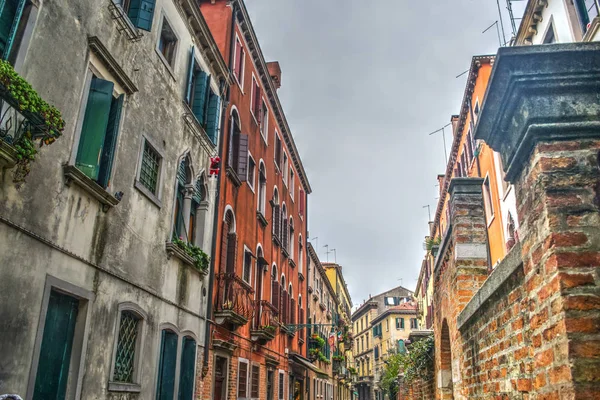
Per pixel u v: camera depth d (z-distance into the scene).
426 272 43.34
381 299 74.12
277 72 25.78
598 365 2.37
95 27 8.25
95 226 8.05
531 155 2.90
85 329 7.59
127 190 9.16
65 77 7.32
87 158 7.68
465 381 5.61
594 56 2.83
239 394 15.61
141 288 9.56
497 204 22.39
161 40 11.78
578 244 2.58
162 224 10.72
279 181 23.94
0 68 5.02
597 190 2.67
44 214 6.73
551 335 2.62
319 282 38.59
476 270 6.16
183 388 11.70
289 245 26.47
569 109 2.81
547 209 2.68
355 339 83.31
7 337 5.95
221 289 14.13
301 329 27.91
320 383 33.59
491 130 3.43
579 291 2.50
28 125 5.82
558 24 16.56
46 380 6.97
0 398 4.06
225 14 16.81
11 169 6.04
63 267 7.12
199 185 13.45
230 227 15.99
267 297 20.31
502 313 3.90
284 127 25.03
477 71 24.34
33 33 6.59
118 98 8.70
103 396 8.05
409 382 17.58
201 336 12.81
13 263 6.10
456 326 6.20
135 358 9.41
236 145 16.88
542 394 2.76
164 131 11.00
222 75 15.05
